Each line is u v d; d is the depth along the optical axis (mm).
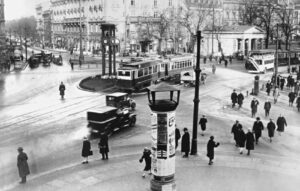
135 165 20141
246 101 39875
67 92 43656
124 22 99625
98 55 93750
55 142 24406
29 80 52688
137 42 98688
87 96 41281
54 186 17266
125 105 31859
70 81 51938
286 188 16953
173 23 99875
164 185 15609
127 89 43938
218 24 103312
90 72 61500
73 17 100000
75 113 32969
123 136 26109
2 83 49875
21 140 24688
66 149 22984
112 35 53250
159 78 50406
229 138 25750
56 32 101500
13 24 93938
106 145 20875
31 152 22156
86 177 18375
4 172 19031
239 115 33188
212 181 17812
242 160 21094
